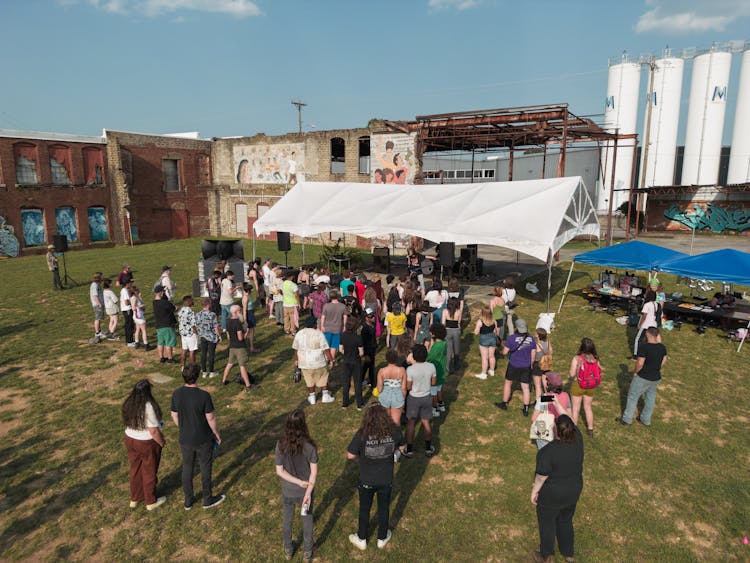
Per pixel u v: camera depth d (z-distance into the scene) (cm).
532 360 820
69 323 1459
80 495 634
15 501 621
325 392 894
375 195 1908
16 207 3006
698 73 4531
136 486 602
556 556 527
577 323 1398
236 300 1655
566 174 4803
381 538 537
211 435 596
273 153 3706
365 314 1054
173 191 3844
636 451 729
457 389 955
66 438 776
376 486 516
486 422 820
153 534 564
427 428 707
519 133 2745
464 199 1670
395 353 683
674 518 591
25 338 1309
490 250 3128
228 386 972
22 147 3019
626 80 4606
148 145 3662
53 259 1917
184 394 578
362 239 3244
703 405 880
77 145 3256
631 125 4666
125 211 3488
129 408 578
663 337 1268
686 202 3969
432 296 1146
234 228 4041
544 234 1280
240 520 587
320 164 3475
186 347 1030
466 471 684
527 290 1836
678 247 2967
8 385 990
